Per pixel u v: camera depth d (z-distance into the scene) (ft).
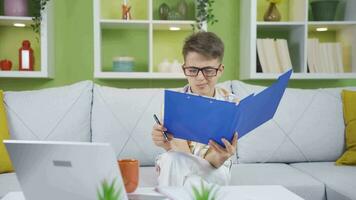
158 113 6.54
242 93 6.97
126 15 7.87
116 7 8.40
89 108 6.69
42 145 2.52
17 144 2.60
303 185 5.28
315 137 6.73
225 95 4.99
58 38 8.20
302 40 8.02
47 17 7.45
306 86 8.71
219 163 3.96
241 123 3.45
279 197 3.14
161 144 4.08
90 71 8.30
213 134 3.50
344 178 5.49
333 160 6.84
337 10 8.58
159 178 3.88
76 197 2.61
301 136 6.72
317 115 6.86
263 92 3.49
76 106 6.54
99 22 7.49
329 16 8.19
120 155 6.38
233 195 3.20
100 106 6.60
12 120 6.27
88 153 2.42
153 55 8.57
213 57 4.50
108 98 6.64
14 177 5.42
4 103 6.38
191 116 3.37
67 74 8.26
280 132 6.70
